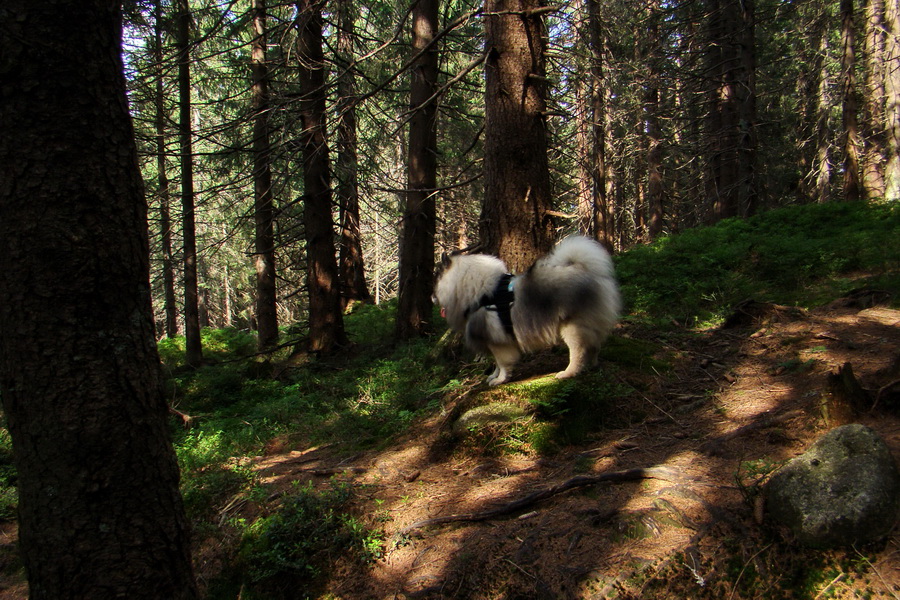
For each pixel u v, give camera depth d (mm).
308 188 11516
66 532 2422
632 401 4777
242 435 6980
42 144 2330
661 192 19406
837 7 19219
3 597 4469
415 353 9219
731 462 3625
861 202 12203
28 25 2291
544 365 5742
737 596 2670
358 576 3613
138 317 2605
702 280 8797
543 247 6305
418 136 11016
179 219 13867
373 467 4969
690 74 16203
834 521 2670
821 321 5820
